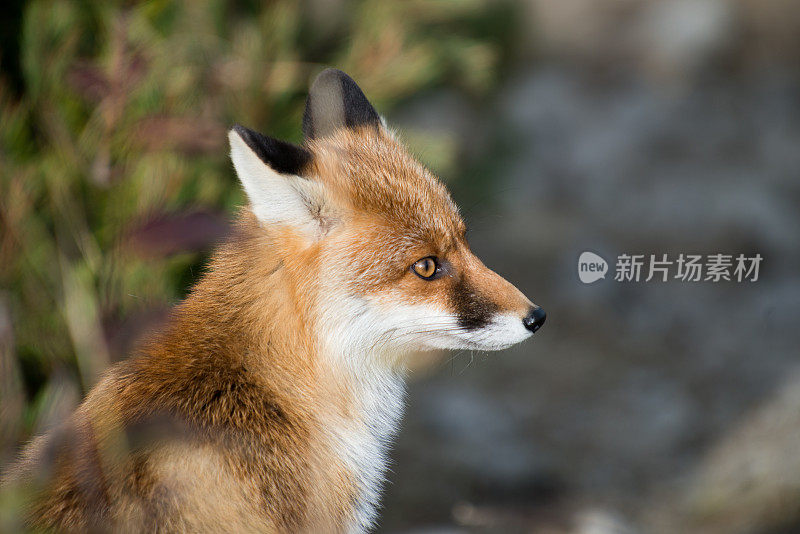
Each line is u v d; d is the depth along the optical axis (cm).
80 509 545
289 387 634
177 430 561
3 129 859
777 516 1022
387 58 1105
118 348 643
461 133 1627
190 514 541
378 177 688
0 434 676
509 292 696
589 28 2812
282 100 1052
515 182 2014
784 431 1095
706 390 1439
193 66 959
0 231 807
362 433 685
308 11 1177
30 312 803
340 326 661
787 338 1597
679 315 1689
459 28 1482
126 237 668
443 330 684
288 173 636
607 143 2328
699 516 1083
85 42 927
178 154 870
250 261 660
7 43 927
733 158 2288
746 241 1875
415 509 1091
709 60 2722
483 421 1331
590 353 1589
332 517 634
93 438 568
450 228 697
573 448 1280
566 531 1047
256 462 585
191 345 629
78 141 868
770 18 2761
